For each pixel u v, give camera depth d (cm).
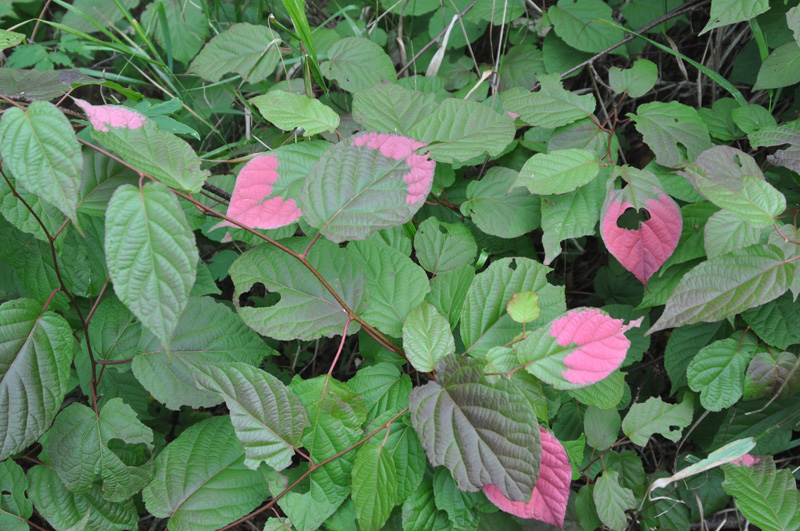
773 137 70
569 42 83
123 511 64
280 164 63
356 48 80
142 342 65
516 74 87
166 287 50
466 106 68
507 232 71
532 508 58
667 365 74
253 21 96
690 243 68
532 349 60
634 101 92
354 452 61
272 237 66
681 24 90
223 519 62
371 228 58
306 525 60
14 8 99
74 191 49
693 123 72
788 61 73
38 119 50
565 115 73
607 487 70
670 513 76
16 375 58
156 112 69
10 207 59
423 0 91
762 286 61
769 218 63
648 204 66
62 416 62
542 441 59
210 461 64
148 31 89
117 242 49
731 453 65
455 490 62
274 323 60
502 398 58
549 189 66
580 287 93
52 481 63
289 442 60
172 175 57
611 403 64
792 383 67
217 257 83
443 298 67
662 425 71
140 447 63
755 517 65
